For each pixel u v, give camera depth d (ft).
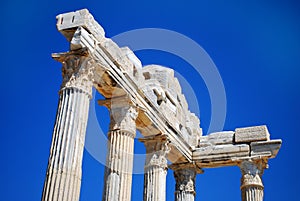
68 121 70.49
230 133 114.42
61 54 76.48
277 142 107.45
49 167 67.26
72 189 66.80
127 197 82.33
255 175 106.73
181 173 113.91
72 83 73.77
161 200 95.45
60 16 77.97
